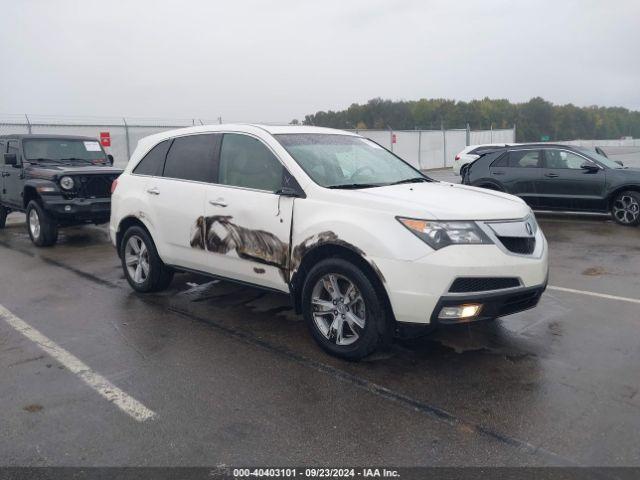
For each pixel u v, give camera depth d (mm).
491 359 4355
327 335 4465
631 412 3514
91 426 3422
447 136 35750
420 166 33562
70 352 4605
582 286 6426
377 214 4090
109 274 7336
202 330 5090
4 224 11555
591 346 4594
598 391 3803
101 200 9297
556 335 4844
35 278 7156
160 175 5875
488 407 3600
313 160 4836
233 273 5121
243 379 4055
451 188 4855
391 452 3107
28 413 3588
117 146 20453
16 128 18484
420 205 4047
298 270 4539
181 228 5500
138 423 3451
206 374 4148
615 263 7578
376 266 3988
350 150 5324
